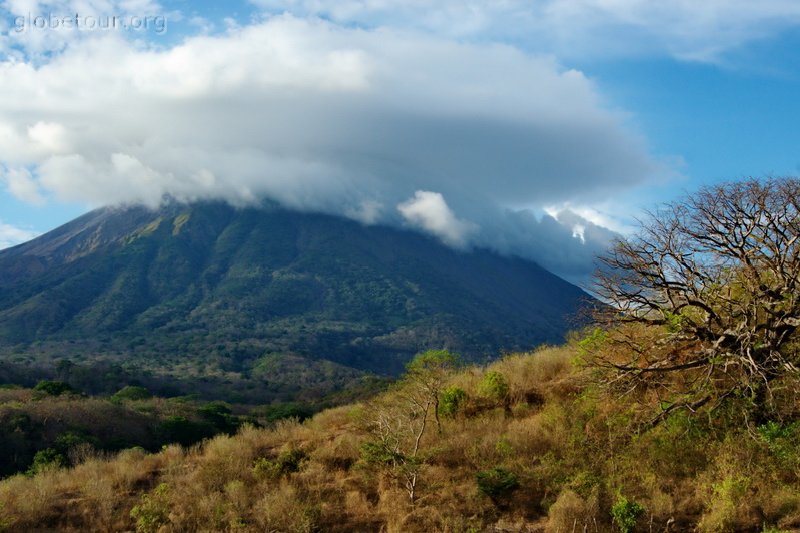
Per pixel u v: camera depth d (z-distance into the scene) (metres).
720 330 10.76
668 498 9.17
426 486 10.90
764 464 9.38
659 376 11.58
